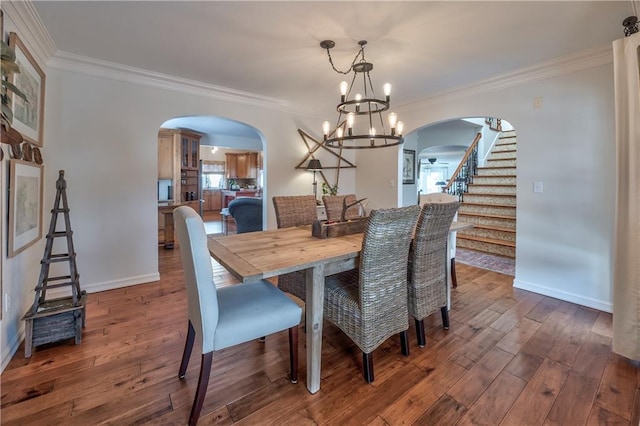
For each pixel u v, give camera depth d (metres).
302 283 2.45
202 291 1.45
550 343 2.21
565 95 2.91
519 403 1.62
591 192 2.80
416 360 2.01
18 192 2.04
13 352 2.00
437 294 2.29
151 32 2.37
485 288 3.32
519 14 2.11
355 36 2.42
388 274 1.87
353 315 1.84
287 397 1.66
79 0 1.95
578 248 2.90
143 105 3.27
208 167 11.70
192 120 5.80
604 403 1.62
